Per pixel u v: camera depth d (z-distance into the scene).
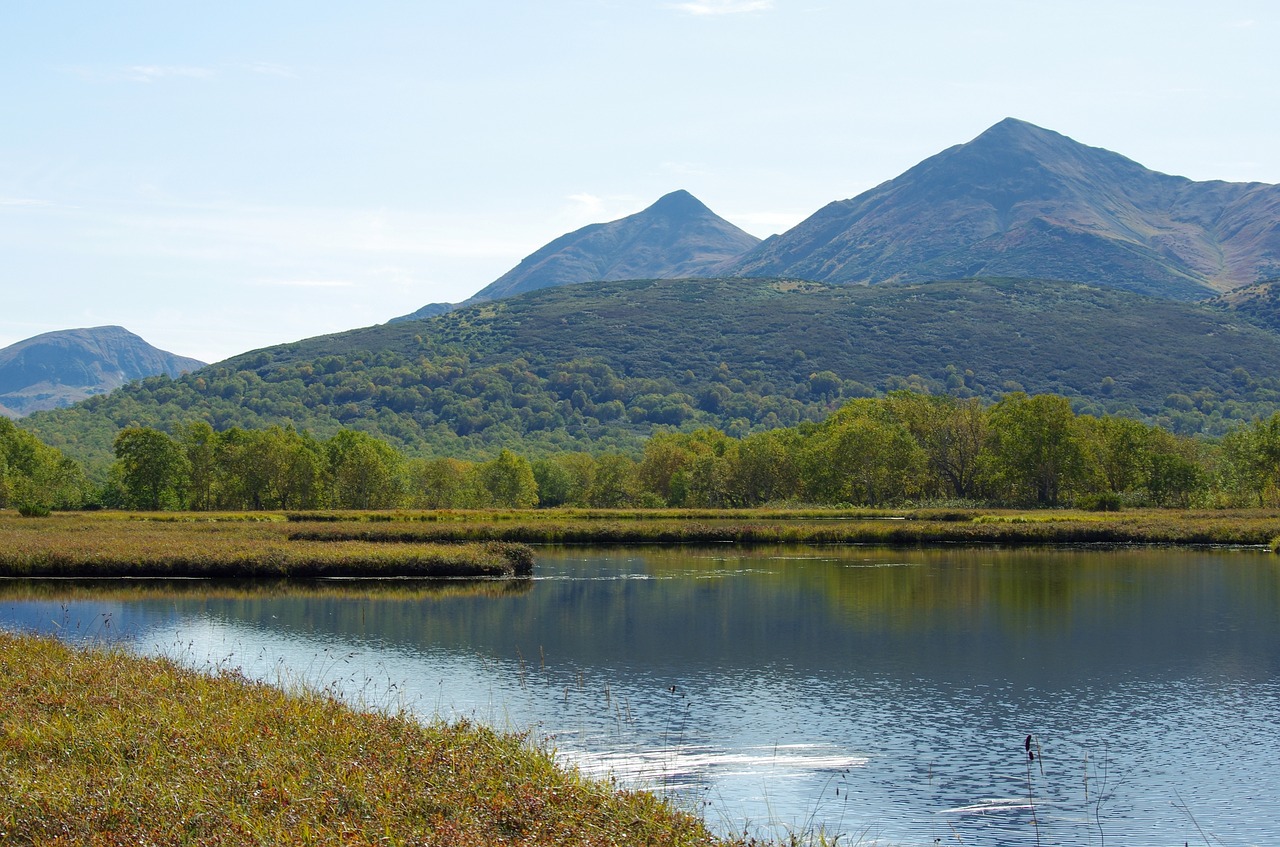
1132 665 40.53
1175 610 53.47
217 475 144.00
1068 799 25.89
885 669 39.72
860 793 26.12
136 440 139.88
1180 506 135.00
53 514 114.25
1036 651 43.12
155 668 30.22
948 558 79.94
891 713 33.44
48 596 58.28
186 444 145.25
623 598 57.78
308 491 143.00
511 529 94.62
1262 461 131.38
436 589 61.72
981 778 27.31
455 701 34.22
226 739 22.14
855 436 138.88
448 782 19.86
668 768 27.66
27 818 17.28
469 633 46.81
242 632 46.62
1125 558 79.50
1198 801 25.72
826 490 141.50
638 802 20.25
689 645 44.22
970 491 148.12
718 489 153.00
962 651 43.09
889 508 132.88
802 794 25.94
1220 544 91.06
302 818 17.44
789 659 41.50
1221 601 56.38
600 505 167.62
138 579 66.19
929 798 25.80
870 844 22.91
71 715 24.16
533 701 34.41
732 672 39.12
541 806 18.88
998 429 139.88
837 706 34.22
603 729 31.22
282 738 22.61
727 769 27.69
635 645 44.19
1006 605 55.19
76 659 30.89
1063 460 133.25
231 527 93.44
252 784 19.08
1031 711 33.81
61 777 19.23
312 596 58.62
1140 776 27.62
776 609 53.91
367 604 55.44
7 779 19.17
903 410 154.38
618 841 18.00
